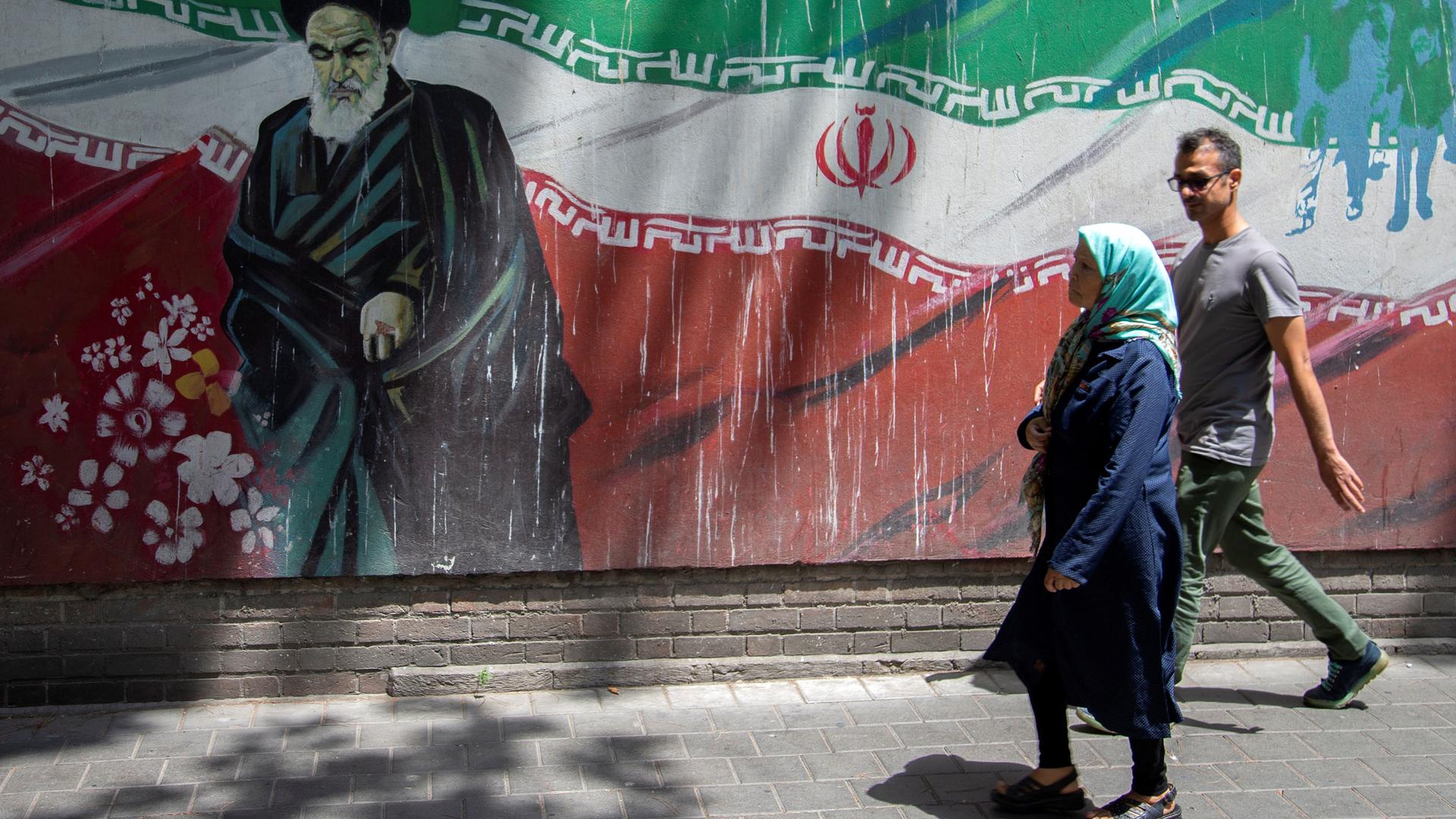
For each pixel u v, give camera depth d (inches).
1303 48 187.5
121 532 170.2
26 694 172.6
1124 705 140.4
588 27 172.4
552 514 179.3
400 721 173.6
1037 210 185.2
